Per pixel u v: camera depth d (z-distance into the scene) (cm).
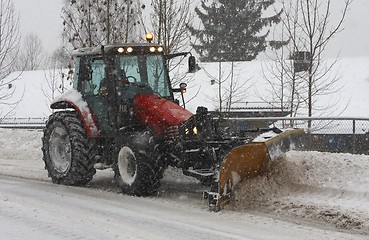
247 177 693
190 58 825
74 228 543
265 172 709
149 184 720
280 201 660
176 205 675
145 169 713
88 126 826
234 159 646
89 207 659
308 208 629
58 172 866
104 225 559
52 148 884
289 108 1546
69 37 1359
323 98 2131
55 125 872
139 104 775
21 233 517
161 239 505
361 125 1205
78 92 866
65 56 1612
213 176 650
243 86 2350
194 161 698
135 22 1292
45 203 680
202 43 2848
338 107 2055
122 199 716
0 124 2627
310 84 1184
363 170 710
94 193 768
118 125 781
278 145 676
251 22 2956
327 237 526
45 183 869
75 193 767
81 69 862
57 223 564
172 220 589
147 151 714
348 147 1048
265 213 633
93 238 502
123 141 746
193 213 629
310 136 1048
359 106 2088
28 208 643
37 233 518
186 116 740
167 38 1239
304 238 521
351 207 627
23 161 1135
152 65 826
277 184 709
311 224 581
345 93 2230
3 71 1859
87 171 830
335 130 1207
